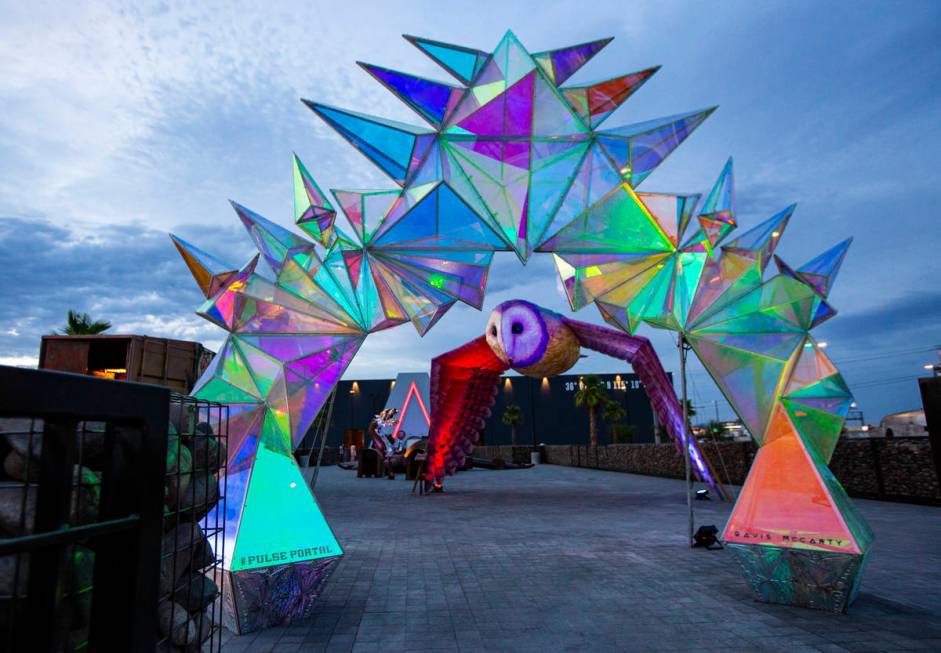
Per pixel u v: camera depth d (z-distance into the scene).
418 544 9.08
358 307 6.45
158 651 2.39
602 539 9.45
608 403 52.03
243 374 5.82
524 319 15.99
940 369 20.92
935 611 5.19
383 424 31.36
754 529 5.53
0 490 1.63
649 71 5.27
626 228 6.24
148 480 1.51
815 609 5.28
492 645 4.47
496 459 35.03
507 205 6.03
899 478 13.56
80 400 1.26
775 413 5.94
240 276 5.51
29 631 1.19
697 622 4.96
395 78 5.21
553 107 5.53
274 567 4.89
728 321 6.48
